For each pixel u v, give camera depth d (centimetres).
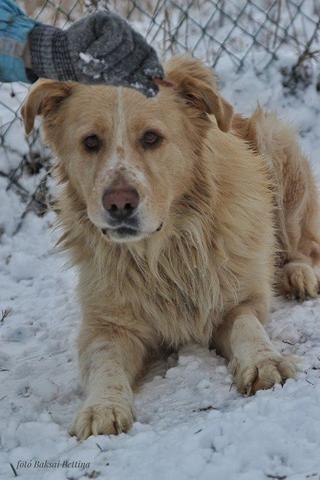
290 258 998
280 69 1401
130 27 560
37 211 1209
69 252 834
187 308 809
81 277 818
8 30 605
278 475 514
